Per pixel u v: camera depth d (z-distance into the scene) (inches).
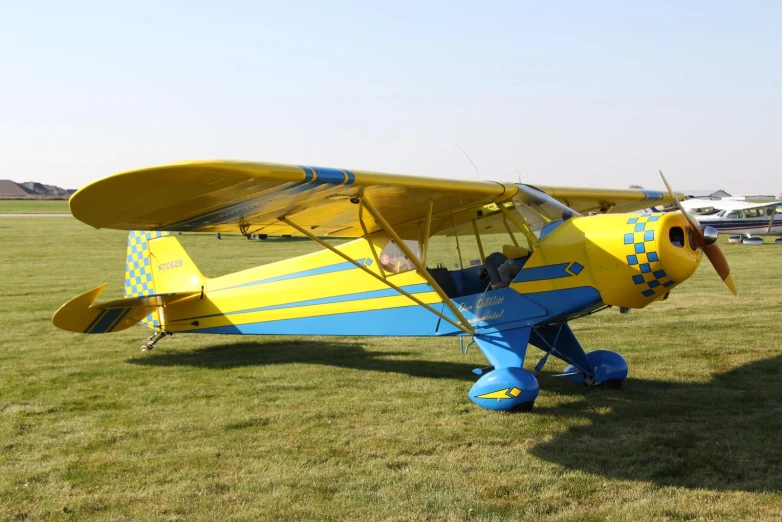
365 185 190.4
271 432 196.9
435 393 238.7
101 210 168.1
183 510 145.3
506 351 225.6
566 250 217.9
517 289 226.7
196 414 215.3
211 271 673.0
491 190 220.2
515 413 212.7
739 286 500.7
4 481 162.1
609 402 223.6
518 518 138.7
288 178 167.5
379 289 259.4
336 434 194.4
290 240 1099.9
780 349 296.0
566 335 243.9
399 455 177.2
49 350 319.9
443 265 243.6
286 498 150.3
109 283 581.9
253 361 295.3
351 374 269.6
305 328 282.4
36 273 659.4
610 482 156.6
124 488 157.5
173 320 316.8
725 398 223.5
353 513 142.3
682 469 163.0
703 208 1069.1
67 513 144.6
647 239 202.8
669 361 279.7
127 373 273.4
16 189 5231.3
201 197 172.2
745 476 157.8
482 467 167.5
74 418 211.9
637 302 210.2
